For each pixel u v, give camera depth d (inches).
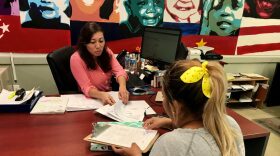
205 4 121.4
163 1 114.3
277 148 103.5
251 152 58.9
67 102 63.9
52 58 74.1
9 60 101.1
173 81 32.0
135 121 54.6
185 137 31.1
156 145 32.5
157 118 52.9
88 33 71.9
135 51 111.0
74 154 42.6
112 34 111.5
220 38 130.0
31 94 63.4
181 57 86.8
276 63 147.7
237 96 141.3
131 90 74.0
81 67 73.7
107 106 61.4
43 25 101.3
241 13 129.4
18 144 44.7
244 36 134.9
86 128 51.8
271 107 147.9
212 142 30.8
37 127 51.3
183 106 32.3
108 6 107.2
